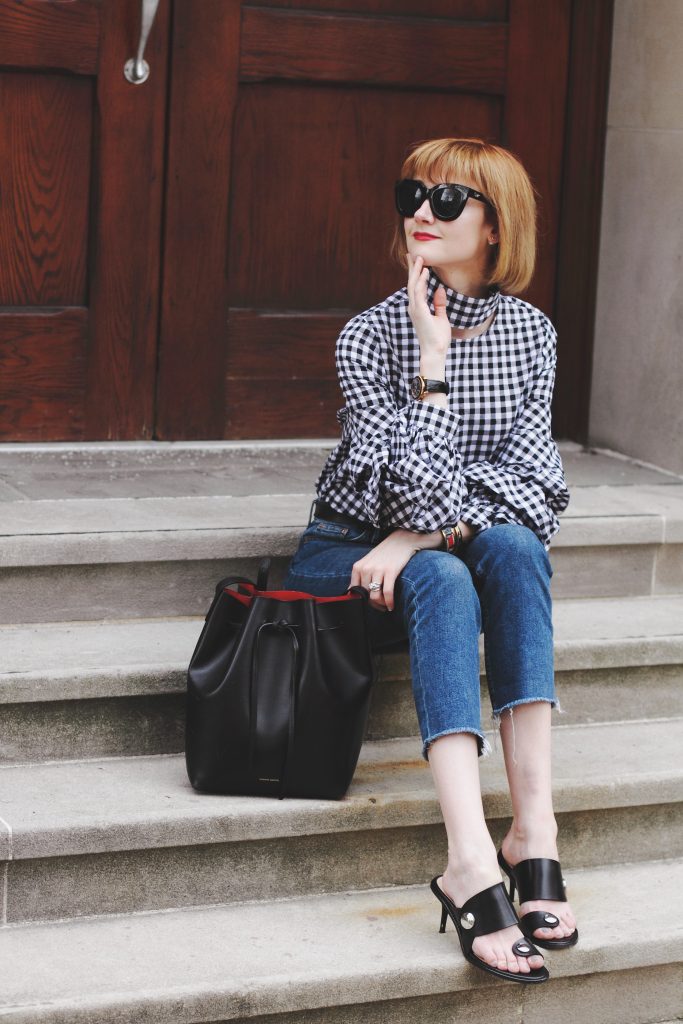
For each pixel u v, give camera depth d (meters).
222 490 3.35
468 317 2.64
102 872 2.38
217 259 3.81
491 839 2.52
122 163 3.68
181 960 2.25
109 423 3.81
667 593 3.35
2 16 3.48
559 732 2.94
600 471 3.86
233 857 2.46
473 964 2.28
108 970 2.21
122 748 2.65
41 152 3.62
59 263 3.69
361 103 3.87
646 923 2.48
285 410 3.96
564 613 3.15
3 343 3.66
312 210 3.88
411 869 2.58
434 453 2.48
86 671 2.58
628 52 3.93
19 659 2.62
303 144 3.84
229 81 3.73
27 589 2.81
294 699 2.42
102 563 2.84
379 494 2.52
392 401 2.64
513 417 2.70
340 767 2.46
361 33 3.80
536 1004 2.41
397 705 2.83
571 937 2.36
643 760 2.80
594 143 4.05
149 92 3.67
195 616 2.96
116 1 3.58
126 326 3.77
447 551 2.55
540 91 4.00
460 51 3.90
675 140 3.78
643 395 3.96
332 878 2.53
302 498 3.29
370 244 3.96
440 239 2.58
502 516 2.55
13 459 3.60
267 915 2.43
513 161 2.60
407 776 2.64
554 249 4.12
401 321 2.67
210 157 3.75
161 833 2.38
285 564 2.99
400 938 2.37
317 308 3.95
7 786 2.48
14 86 3.56
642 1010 2.50
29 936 2.31
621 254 4.01
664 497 3.54
